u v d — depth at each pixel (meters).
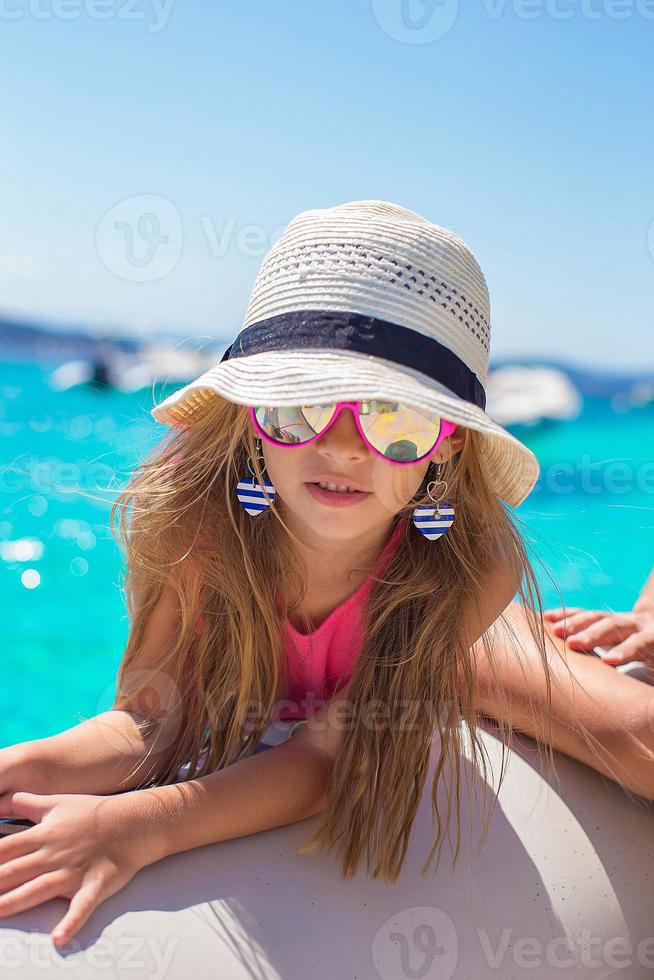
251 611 1.68
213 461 1.71
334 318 1.40
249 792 1.40
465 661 1.68
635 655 1.84
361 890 1.35
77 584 3.70
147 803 1.33
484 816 1.51
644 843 1.51
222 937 1.22
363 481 1.46
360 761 1.48
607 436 5.38
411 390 1.34
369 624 1.67
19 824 1.38
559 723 1.65
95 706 2.82
